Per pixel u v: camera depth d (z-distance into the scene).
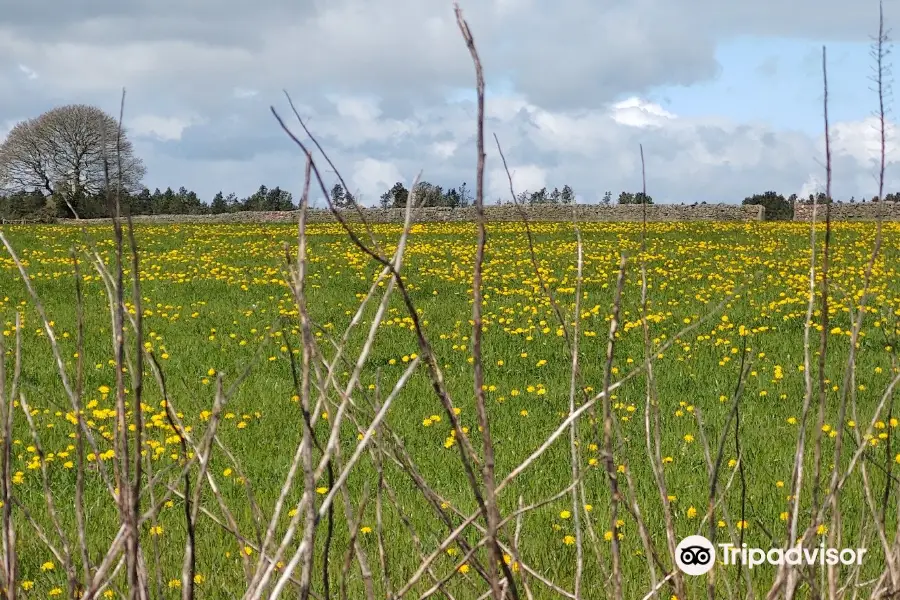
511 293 16.19
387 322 13.07
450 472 6.32
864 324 12.41
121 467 2.30
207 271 19.48
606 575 2.88
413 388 9.05
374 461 2.47
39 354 10.70
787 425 7.50
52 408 7.93
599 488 5.88
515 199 2.44
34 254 21.78
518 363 10.52
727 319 12.94
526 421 7.86
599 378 9.60
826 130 2.24
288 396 8.74
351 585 4.08
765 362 10.19
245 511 5.45
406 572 4.27
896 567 2.62
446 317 13.80
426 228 31.17
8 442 2.34
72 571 2.43
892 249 22.73
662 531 5.05
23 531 5.16
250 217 41.47
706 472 6.19
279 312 14.06
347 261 20.98
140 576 2.31
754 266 19.34
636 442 7.04
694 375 9.61
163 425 6.80
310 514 2.00
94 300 15.34
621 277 2.35
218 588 4.21
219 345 11.54
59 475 6.40
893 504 5.26
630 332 12.38
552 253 22.38
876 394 8.45
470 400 8.66
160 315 13.93
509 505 5.57
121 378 2.11
